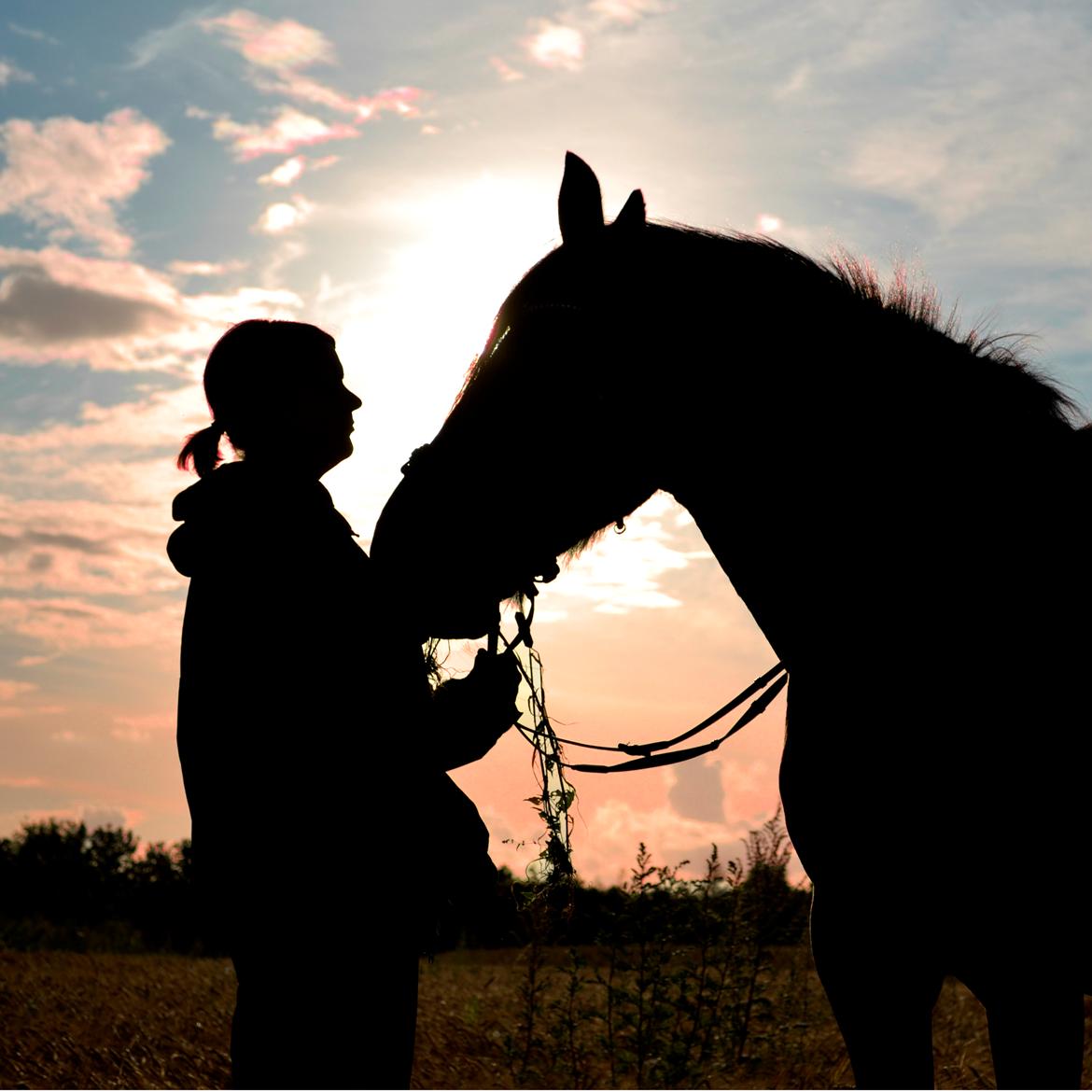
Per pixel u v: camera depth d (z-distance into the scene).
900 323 2.53
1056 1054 2.27
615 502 2.56
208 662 2.25
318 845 2.17
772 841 5.64
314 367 2.46
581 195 2.62
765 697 2.77
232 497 2.31
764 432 2.50
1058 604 2.32
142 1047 5.08
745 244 2.62
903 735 2.36
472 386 2.63
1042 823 2.26
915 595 2.38
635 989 5.21
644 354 2.54
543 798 2.66
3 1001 6.37
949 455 2.40
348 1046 2.12
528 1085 4.91
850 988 2.46
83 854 38.09
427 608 2.54
